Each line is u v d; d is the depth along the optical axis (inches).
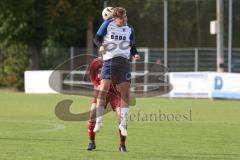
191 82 4131.4
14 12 5167.3
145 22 5447.8
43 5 5191.9
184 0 5398.6
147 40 5438.0
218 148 1716.3
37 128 2247.8
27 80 4884.4
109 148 1695.4
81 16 5246.1
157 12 5398.6
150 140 1899.6
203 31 5354.3
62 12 5196.9
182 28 5388.8
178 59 4977.9
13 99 3986.2
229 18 4913.9
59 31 5236.2
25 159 1477.6
